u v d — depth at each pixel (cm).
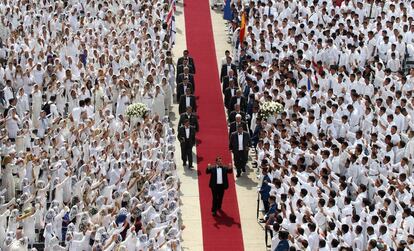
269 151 5675
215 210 5659
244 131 5984
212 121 6762
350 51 7244
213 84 7362
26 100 6431
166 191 5262
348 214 4978
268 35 7394
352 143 6053
